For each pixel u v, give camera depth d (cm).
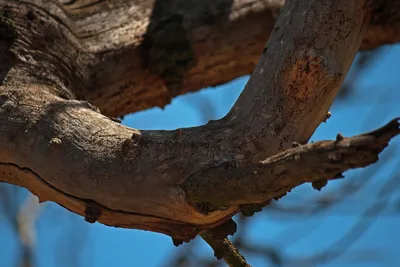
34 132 248
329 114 249
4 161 251
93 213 243
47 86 271
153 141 239
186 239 243
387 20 280
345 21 241
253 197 225
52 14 280
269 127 238
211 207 234
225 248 252
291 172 217
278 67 240
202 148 237
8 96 254
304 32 241
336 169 214
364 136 211
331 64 239
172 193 235
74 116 248
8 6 275
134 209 240
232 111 242
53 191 247
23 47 272
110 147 242
